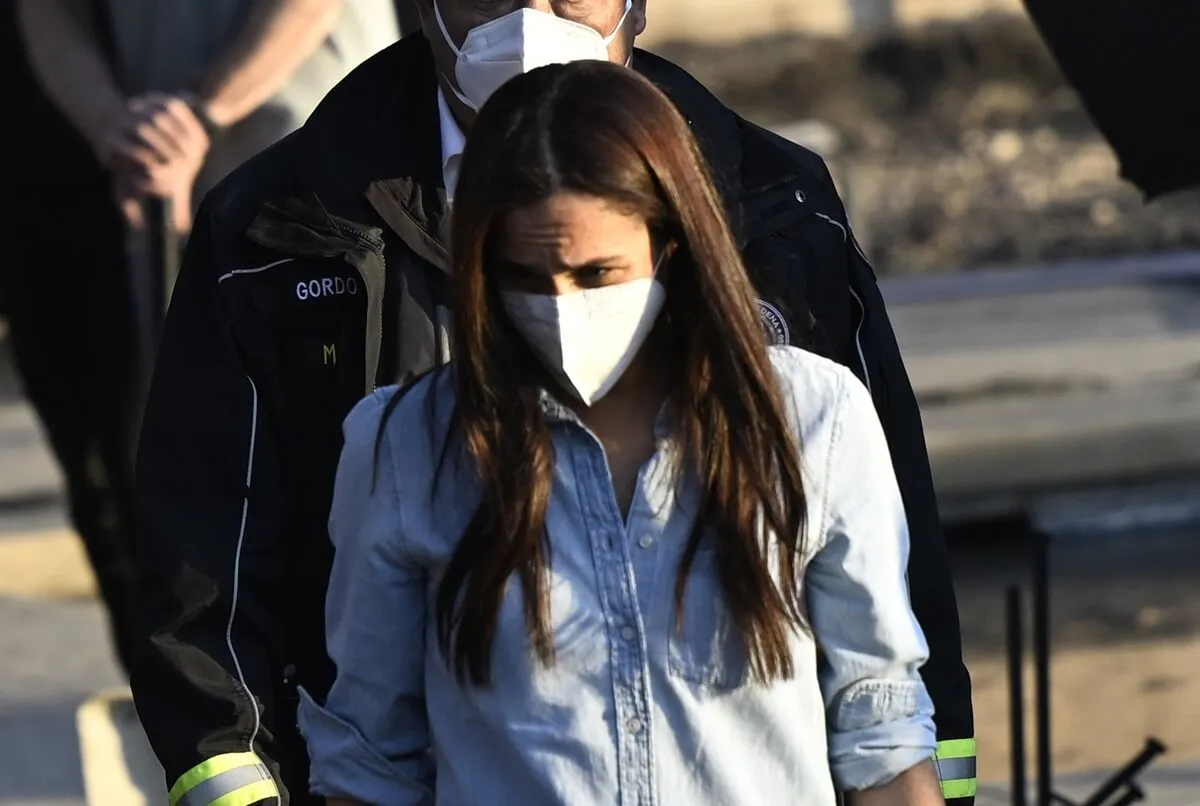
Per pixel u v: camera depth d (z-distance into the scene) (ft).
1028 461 95.91
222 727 30.45
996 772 66.64
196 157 44.21
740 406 24.29
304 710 27.32
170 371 31.48
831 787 25.39
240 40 44.34
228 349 31.27
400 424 25.55
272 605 31.50
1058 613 83.46
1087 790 63.72
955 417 99.25
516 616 24.44
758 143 33.12
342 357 31.17
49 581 86.17
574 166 22.98
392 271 31.40
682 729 24.56
